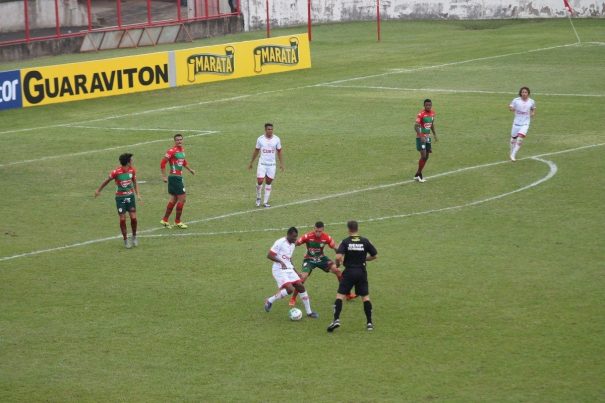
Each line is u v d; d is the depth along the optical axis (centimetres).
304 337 5519
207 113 13438
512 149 10119
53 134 12256
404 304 6016
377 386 4819
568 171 9531
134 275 6750
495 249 7138
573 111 12669
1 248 7481
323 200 8844
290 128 12225
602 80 14925
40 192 9356
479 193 8881
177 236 7794
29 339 5553
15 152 11219
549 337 5391
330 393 4747
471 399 4641
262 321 5803
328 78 16125
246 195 9131
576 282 6312
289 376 4959
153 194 9244
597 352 5156
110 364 5162
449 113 12875
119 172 7325
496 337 5422
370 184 9381
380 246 7312
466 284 6359
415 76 15975
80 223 8238
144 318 5878
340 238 7562
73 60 18762
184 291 6381
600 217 7881
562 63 16662
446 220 8019
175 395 4750
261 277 6650
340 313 5894
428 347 5312
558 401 4597
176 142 7919
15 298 6284
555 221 7825
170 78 15612
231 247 7419
